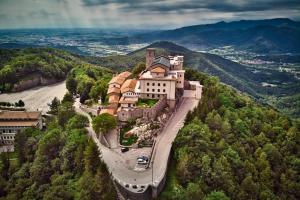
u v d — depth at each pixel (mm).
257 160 168500
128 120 176625
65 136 173500
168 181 134125
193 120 171500
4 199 153500
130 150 154250
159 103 189250
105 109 186000
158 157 146500
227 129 176375
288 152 182000
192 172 138125
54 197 129875
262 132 189750
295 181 165125
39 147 171750
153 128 170375
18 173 168500
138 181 126250
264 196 148000
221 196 124562
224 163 147250
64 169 151625
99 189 118750
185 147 147875
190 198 122938
